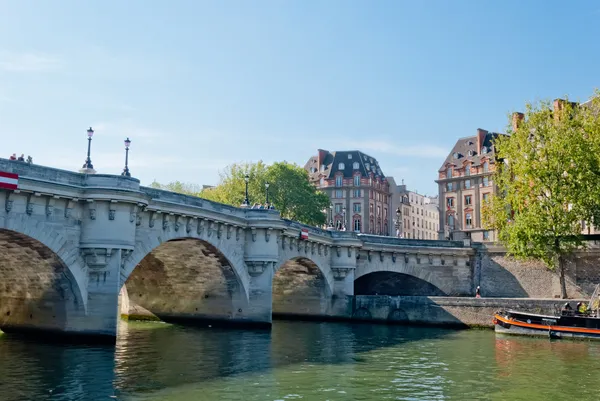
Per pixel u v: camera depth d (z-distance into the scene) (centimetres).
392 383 2670
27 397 2242
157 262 5050
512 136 5903
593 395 2475
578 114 5766
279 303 6494
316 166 13562
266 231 4900
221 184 9031
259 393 2414
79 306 3388
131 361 3111
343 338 4459
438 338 4500
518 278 6306
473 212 10694
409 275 6819
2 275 3669
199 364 3081
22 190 2970
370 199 12712
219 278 4988
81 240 3347
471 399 2384
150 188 3878
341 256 6184
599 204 5378
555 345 4066
